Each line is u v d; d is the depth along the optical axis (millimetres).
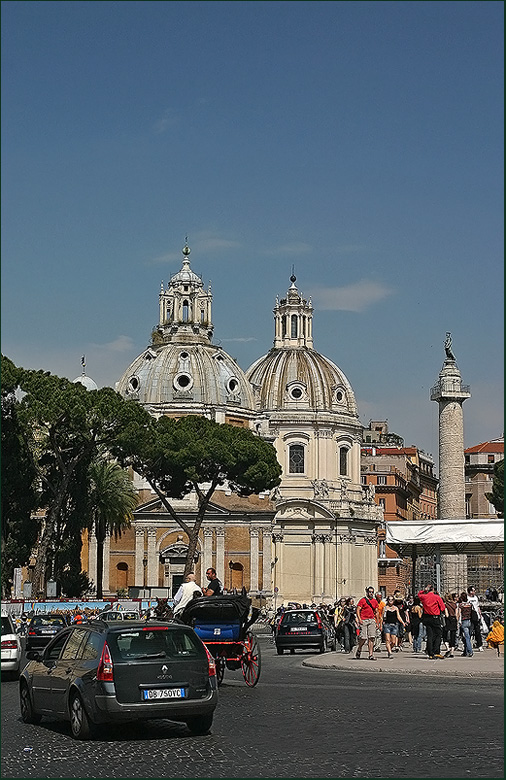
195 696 18828
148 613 55031
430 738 18141
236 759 16250
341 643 50469
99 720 18312
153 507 113000
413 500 186875
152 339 127188
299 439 130250
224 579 113062
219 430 90625
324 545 126000
